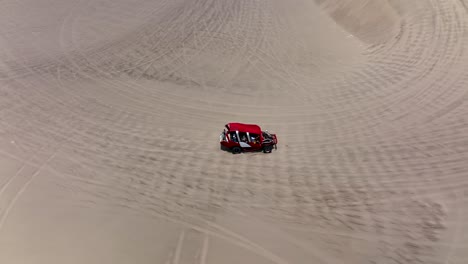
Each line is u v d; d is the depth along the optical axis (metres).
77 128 16.61
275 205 12.11
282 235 10.80
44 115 17.62
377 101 19.08
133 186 12.73
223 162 14.48
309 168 14.19
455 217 11.46
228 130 15.05
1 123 16.69
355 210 11.88
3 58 24.30
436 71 20.61
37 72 22.42
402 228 11.11
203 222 11.17
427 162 14.19
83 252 9.51
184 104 19.19
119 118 17.64
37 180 12.79
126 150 15.04
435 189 12.74
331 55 25.02
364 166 14.17
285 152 15.31
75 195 12.05
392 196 12.48
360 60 23.64
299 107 19.09
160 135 16.30
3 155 14.24
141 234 10.41
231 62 24.34
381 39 25.22
